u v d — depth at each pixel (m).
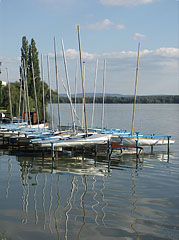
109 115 107.94
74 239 10.78
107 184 17.83
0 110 70.50
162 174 20.62
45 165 23.17
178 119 85.94
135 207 13.91
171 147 33.34
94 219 12.47
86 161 24.98
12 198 14.97
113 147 27.84
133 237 10.98
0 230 11.38
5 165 22.94
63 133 32.75
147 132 50.53
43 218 12.51
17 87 76.81
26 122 47.59
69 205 14.05
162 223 12.17
